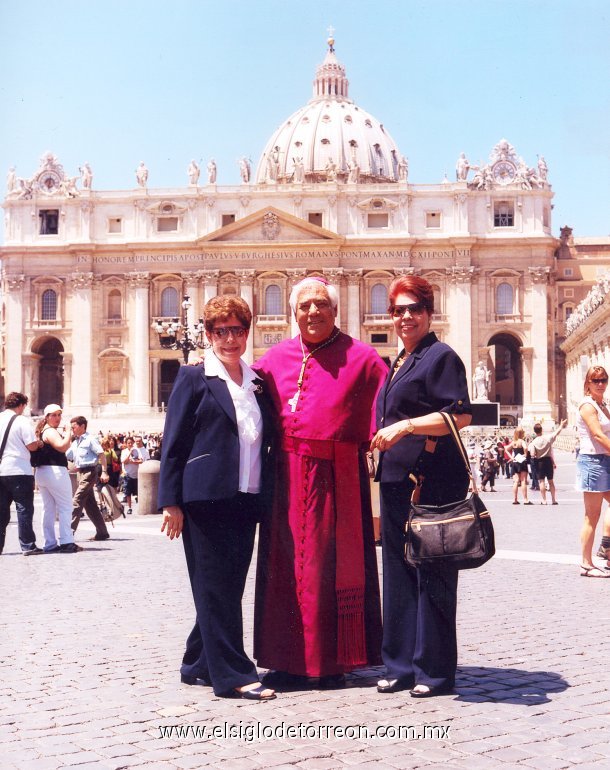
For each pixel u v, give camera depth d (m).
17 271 103.19
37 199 103.75
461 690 7.12
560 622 9.72
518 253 100.94
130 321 102.00
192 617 10.21
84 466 18.92
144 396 100.56
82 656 8.34
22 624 9.81
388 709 6.68
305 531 7.53
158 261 101.81
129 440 29.94
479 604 10.80
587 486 13.04
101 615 10.34
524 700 6.82
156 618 10.16
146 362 101.00
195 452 7.41
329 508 7.56
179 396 7.50
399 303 7.49
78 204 103.06
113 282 102.50
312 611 7.41
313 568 7.47
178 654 8.43
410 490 7.30
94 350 102.19
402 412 7.37
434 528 6.92
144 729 6.23
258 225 100.56
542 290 100.25
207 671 7.34
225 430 7.43
